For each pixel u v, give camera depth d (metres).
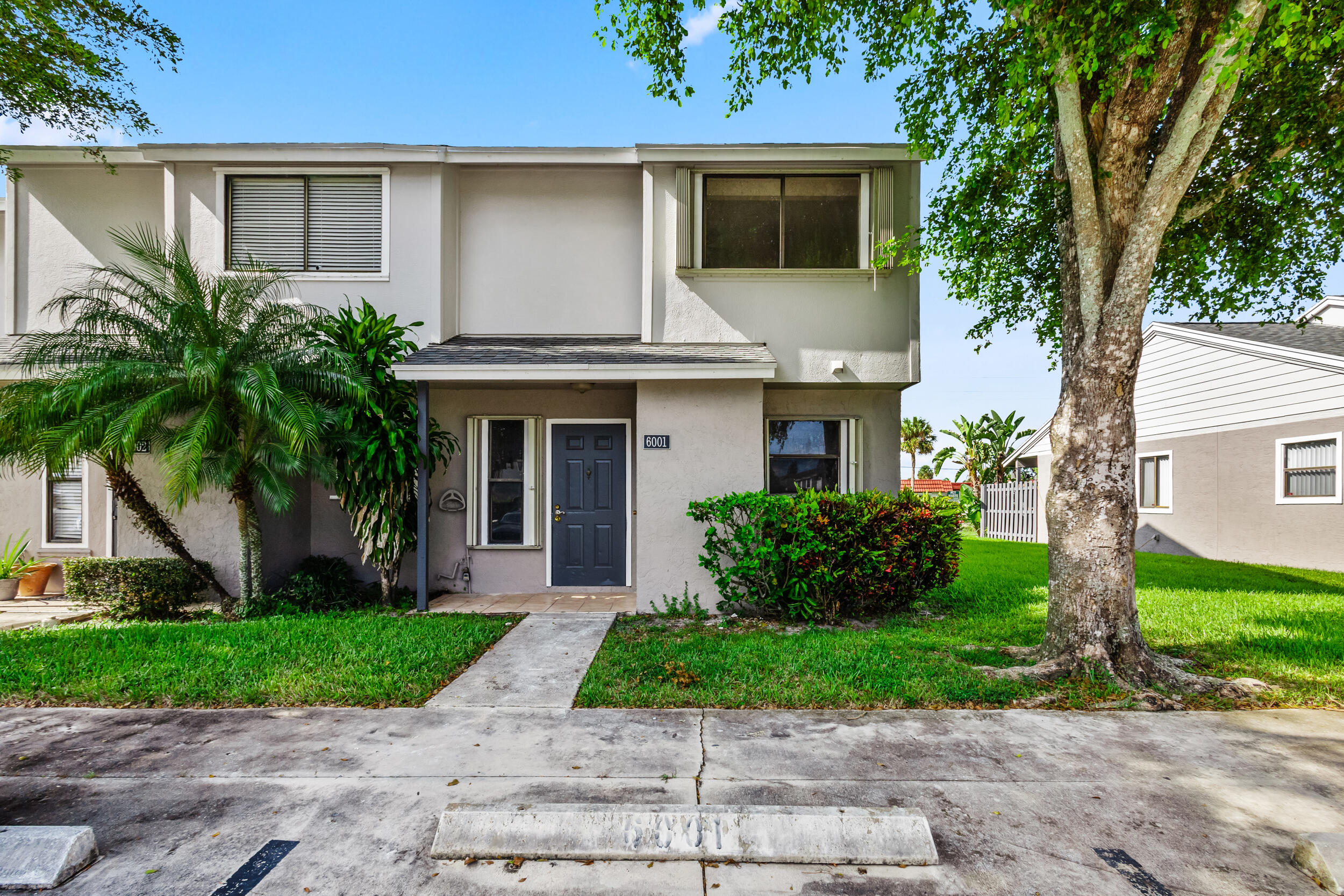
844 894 2.59
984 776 3.52
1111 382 5.25
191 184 9.01
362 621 6.88
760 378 7.60
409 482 8.09
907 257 7.41
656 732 4.09
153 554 8.41
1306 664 5.51
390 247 9.08
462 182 9.55
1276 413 12.50
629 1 5.91
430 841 2.91
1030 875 2.70
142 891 2.57
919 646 6.05
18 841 2.68
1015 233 7.41
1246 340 13.19
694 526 7.80
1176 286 7.37
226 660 5.43
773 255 8.80
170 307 7.05
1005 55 6.06
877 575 7.13
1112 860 2.79
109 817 3.09
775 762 3.66
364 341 7.87
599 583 9.06
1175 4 4.76
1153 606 7.90
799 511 6.94
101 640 6.00
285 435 6.79
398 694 4.72
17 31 7.24
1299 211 6.39
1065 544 5.36
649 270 8.70
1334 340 12.82
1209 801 3.28
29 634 6.35
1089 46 4.48
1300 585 9.73
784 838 2.85
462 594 8.91
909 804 3.22
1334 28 4.53
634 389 9.09
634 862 2.80
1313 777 3.53
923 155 6.77
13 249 9.15
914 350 8.52
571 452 9.12
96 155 8.79
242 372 6.88
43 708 4.49
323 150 8.82
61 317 7.93
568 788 3.35
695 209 8.70
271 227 9.10
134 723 4.22
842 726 4.20
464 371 7.59
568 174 9.56
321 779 3.46
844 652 5.71
